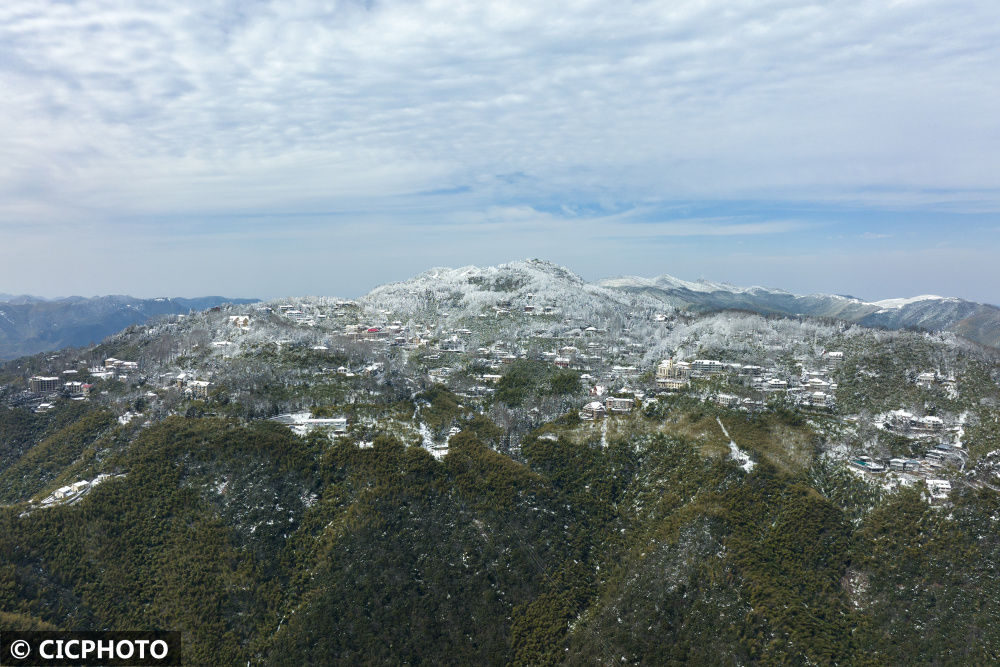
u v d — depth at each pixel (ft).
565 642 609.83
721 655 553.64
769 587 597.52
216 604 613.52
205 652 580.71
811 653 543.39
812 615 576.61
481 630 620.49
